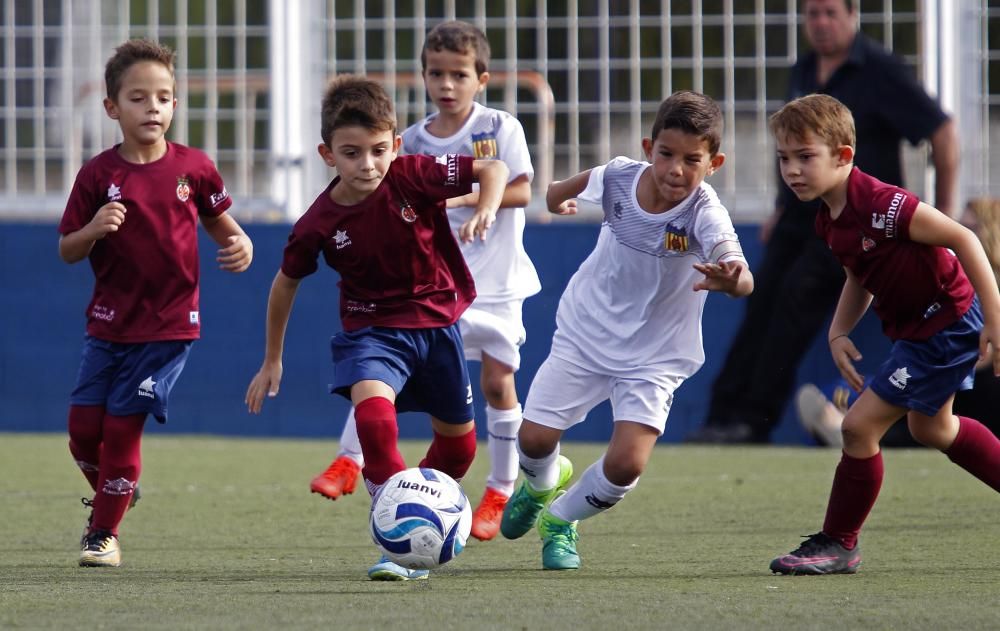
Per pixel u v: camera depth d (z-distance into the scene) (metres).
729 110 32.94
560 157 33.44
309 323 33.62
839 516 14.93
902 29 32.34
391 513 13.95
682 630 11.31
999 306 14.29
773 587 13.85
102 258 16.28
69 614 12.16
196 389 33.97
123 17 34.25
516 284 20.64
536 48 33.31
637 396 15.73
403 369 15.20
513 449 19.00
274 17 33.97
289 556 16.53
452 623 11.63
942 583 14.08
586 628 11.40
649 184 15.73
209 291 33.78
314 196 34.16
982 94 32.16
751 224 32.22
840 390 30.58
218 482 24.92
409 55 33.66
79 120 34.56
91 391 16.36
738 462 27.80
